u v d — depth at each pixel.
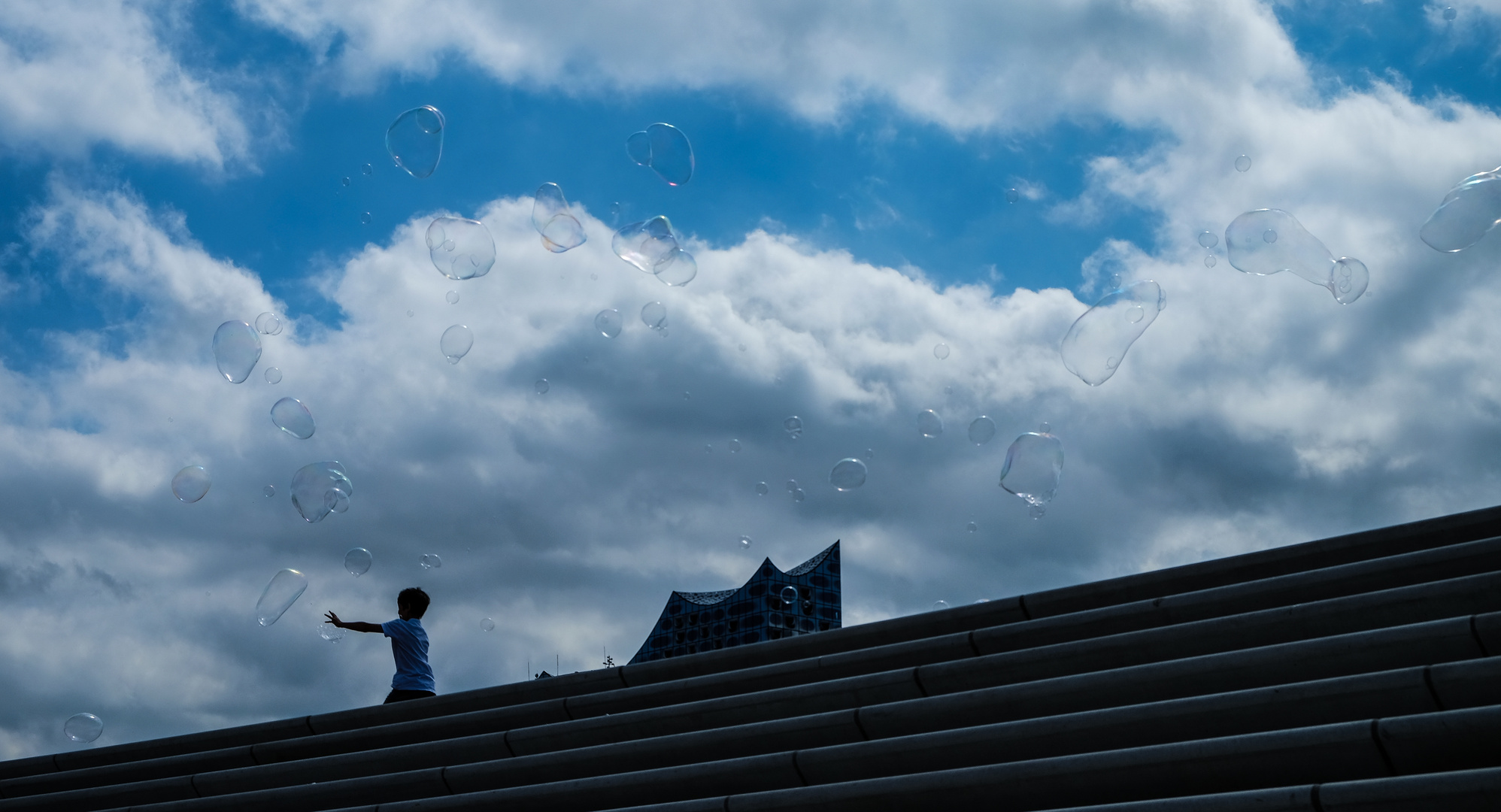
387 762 6.32
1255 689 4.22
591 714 6.33
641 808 4.83
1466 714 3.60
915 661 5.77
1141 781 4.05
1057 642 5.52
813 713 5.56
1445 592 4.52
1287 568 5.52
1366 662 4.30
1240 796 3.65
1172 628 4.99
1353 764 3.76
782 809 4.61
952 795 4.33
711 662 6.48
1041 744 4.52
